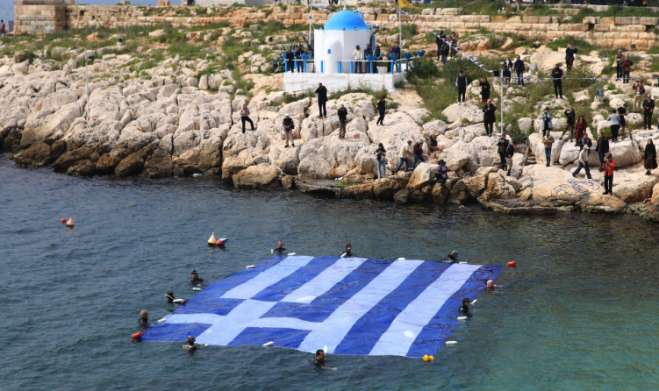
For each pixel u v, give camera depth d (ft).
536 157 225.56
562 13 298.97
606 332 145.48
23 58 323.57
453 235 192.65
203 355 140.77
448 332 146.10
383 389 130.00
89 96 277.85
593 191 209.87
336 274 171.01
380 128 238.68
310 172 233.14
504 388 129.59
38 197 228.63
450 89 261.85
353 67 269.03
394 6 327.26
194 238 195.00
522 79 257.75
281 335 146.00
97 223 206.80
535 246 184.65
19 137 281.74
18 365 139.23
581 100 245.86
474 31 303.89
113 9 369.71
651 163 208.54
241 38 322.96
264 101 262.88
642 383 130.00
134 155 250.16
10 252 188.55
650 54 274.77
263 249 187.01
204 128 253.03
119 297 163.73
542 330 146.72
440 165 216.74
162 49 320.70
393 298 159.12
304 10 335.47
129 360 140.05
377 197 220.84
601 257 177.68
